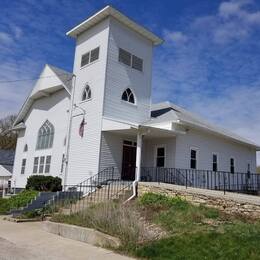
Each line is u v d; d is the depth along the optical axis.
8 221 14.84
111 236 9.47
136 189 15.41
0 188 32.84
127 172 20.59
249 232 8.65
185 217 10.70
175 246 8.15
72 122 22.20
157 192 14.30
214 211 11.25
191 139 21.53
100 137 19.52
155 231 9.70
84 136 20.78
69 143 21.91
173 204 12.41
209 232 8.83
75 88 22.70
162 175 20.05
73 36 23.86
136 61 22.61
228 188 24.66
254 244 7.74
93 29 22.41
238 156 27.41
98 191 17.23
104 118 19.58
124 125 18.19
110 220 10.31
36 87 27.22
